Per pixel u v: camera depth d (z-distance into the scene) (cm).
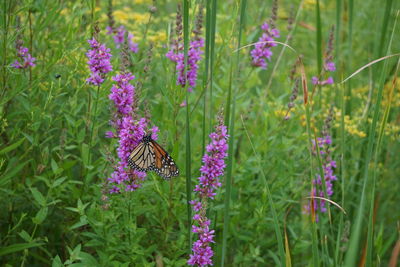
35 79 228
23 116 233
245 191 236
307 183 231
